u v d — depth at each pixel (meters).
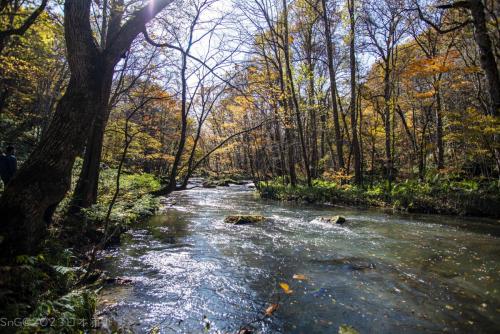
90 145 10.01
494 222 12.62
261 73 14.03
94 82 4.61
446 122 21.55
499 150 14.59
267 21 18.52
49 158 4.37
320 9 23.44
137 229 10.90
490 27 15.84
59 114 4.48
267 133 23.27
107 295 5.52
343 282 6.32
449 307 5.22
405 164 31.44
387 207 16.62
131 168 23.95
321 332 4.50
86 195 9.67
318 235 10.30
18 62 12.67
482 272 6.78
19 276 4.04
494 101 11.08
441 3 18.70
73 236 7.78
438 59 15.47
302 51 26.44
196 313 5.06
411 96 22.25
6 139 15.62
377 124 24.75
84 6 4.53
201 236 10.15
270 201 20.02
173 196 22.72
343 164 22.50
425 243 9.23
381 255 8.06
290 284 6.26
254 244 9.21
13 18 8.71
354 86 21.58
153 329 4.49
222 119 16.80
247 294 5.80
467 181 17.55
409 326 4.65
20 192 4.19
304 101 25.00
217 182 35.12
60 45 16.17
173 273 6.84
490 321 4.77
